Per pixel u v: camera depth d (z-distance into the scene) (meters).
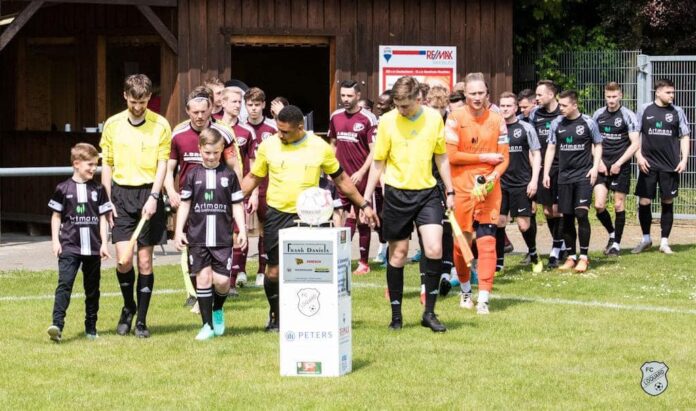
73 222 9.41
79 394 7.61
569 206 13.62
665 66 20.08
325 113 24.14
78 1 16.25
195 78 17.45
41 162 19.16
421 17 18.84
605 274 13.42
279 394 7.60
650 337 9.58
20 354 8.88
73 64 18.95
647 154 15.52
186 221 10.59
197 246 9.53
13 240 17.95
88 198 9.45
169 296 11.82
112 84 18.48
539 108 14.34
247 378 8.09
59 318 9.33
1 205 19.81
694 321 10.34
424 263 9.98
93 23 18.58
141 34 18.03
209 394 7.60
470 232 10.84
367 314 10.68
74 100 18.95
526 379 8.02
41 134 19.12
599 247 16.36
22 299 11.55
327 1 18.27
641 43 25.23
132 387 7.82
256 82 24.12
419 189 9.83
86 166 9.43
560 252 14.35
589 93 21.94
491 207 10.71
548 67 22.45
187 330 9.96
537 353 8.90
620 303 11.35
